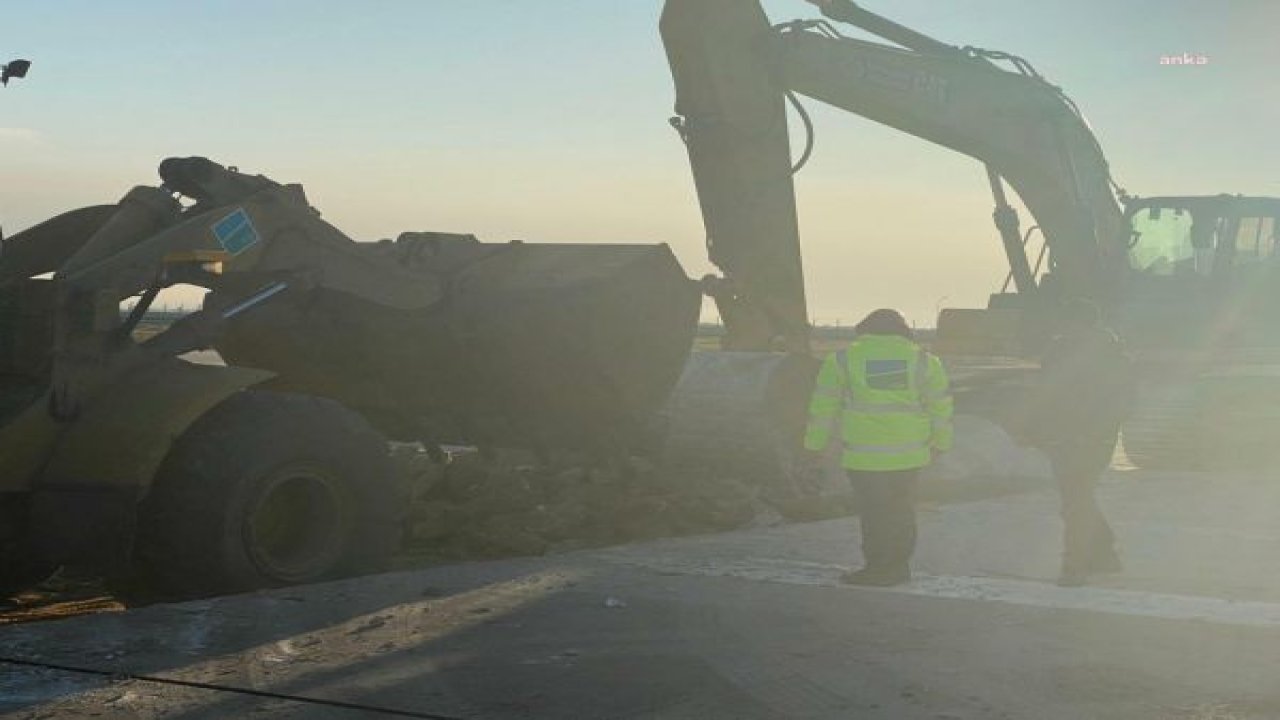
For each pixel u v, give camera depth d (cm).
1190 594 859
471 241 1255
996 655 679
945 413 865
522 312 1159
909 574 872
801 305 1616
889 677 639
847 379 870
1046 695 611
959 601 808
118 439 830
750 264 1602
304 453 877
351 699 602
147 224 947
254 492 850
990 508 1266
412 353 1204
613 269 1195
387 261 980
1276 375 1897
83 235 1011
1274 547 1054
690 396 1425
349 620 746
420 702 599
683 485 1274
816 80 1786
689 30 1599
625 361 1212
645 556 973
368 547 912
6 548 843
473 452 1455
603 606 785
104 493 826
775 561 955
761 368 1423
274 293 929
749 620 752
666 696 609
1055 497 1359
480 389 1207
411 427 1279
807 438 879
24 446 821
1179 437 1803
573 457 1330
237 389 874
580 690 617
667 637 713
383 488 921
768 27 1650
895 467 855
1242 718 580
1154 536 1109
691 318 1245
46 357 829
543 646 693
